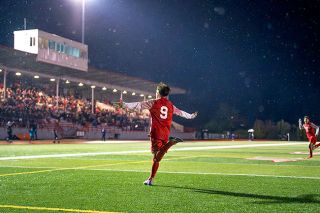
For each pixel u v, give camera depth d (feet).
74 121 159.12
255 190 22.88
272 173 32.78
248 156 57.88
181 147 95.91
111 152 65.46
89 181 26.30
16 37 145.59
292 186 24.54
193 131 237.66
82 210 17.01
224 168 37.37
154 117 23.95
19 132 131.95
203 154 62.23
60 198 19.83
